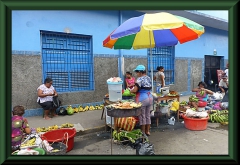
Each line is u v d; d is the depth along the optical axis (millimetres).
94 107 6566
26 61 5398
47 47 5828
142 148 3104
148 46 5637
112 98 4371
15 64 5230
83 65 6562
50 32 5832
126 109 3150
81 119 5285
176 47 9172
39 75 5633
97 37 6734
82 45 6512
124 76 7375
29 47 5441
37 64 5582
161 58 8766
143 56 7953
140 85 3971
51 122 4992
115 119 4016
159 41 5504
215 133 4426
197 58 10242
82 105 6500
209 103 6105
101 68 6863
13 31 5176
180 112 5621
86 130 4496
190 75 9922
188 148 3641
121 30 3684
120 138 3857
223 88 8078
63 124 4574
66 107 6188
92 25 6594
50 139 3689
